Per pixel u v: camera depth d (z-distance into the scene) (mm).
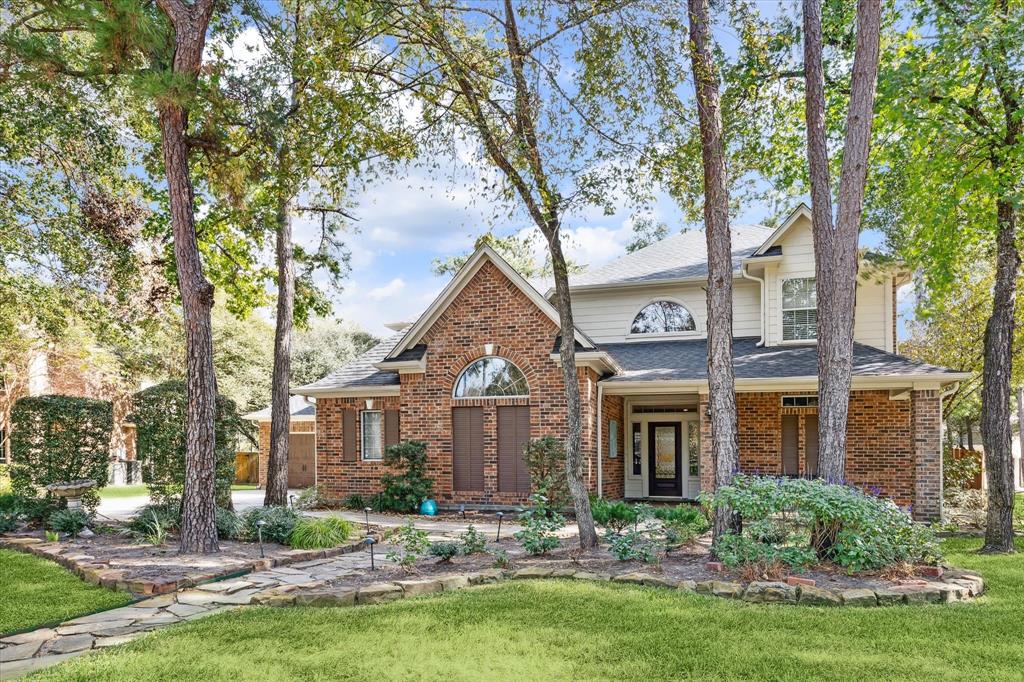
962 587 7449
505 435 17359
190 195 10461
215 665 5406
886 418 16344
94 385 29188
